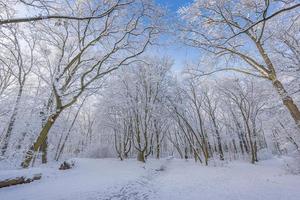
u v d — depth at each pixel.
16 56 17.42
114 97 25.06
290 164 12.04
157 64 25.92
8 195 7.62
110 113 27.38
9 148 15.27
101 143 34.25
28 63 18.94
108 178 12.17
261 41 10.91
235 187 8.79
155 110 25.56
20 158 13.17
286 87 11.81
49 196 7.47
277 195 6.80
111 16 11.53
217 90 28.34
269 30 11.07
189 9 10.75
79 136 37.81
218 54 11.19
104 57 11.63
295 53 11.45
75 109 28.22
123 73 22.55
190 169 17.95
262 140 43.94
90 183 10.29
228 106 30.91
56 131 22.94
